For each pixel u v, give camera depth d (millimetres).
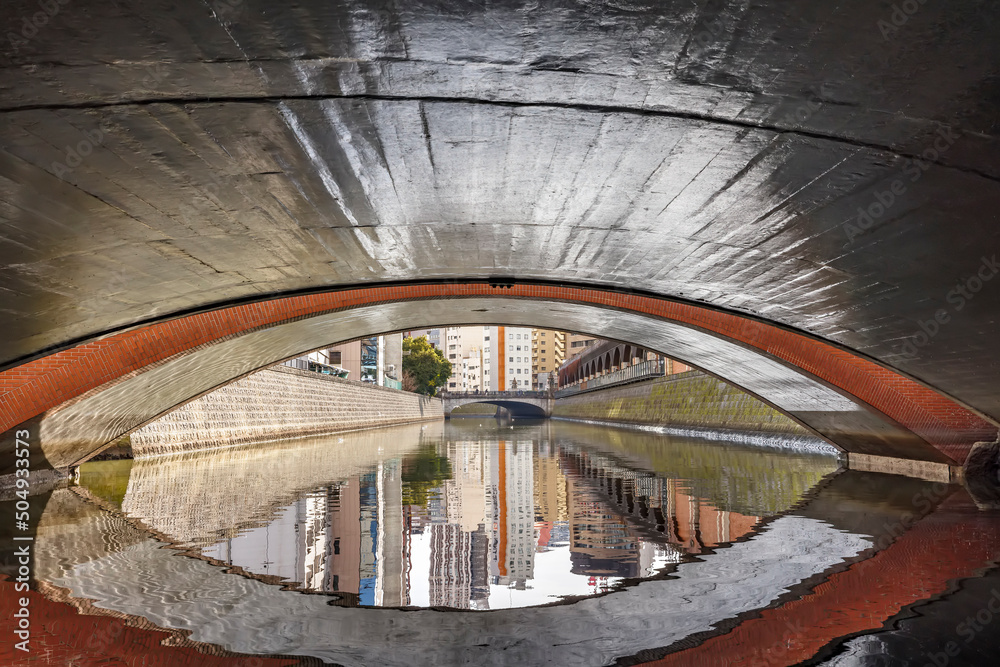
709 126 5762
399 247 10586
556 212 8703
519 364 137875
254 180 6852
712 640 4086
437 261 11898
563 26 4375
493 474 16219
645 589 5414
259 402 30250
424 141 6227
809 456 19891
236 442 26719
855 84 4773
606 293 15836
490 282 13953
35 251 7586
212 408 25312
